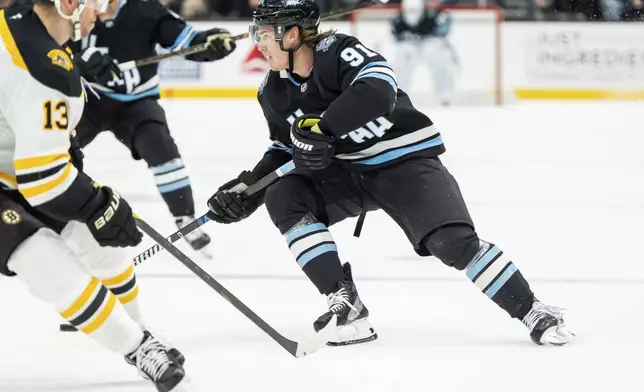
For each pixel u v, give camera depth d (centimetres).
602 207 1544
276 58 827
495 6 2858
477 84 2869
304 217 856
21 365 801
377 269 1149
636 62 2862
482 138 2305
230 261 1203
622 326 904
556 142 2241
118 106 1200
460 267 844
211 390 733
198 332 903
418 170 852
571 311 959
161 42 1202
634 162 1984
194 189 1700
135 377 769
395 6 2838
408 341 864
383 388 736
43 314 962
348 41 823
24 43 654
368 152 855
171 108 2759
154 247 845
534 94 2883
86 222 671
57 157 654
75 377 770
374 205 893
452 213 837
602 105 2842
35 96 647
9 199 679
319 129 790
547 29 2861
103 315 676
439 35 2839
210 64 2869
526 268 1153
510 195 1653
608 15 2856
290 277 1123
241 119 2572
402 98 862
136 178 1858
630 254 1224
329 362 804
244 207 858
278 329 915
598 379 750
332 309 823
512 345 846
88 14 693
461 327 908
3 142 681
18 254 665
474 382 746
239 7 2859
